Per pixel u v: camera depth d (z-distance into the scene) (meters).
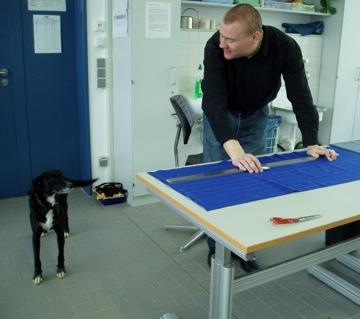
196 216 1.41
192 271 2.50
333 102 4.65
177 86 3.42
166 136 3.48
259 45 2.00
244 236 1.26
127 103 3.35
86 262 2.57
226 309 1.51
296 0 4.32
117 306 2.15
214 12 4.07
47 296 2.22
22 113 3.53
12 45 3.36
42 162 3.71
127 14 3.15
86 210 3.39
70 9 3.50
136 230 3.04
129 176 3.49
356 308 2.18
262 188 1.67
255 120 2.44
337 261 2.63
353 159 2.12
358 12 4.47
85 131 3.64
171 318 1.95
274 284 2.38
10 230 3.00
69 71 3.63
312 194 1.62
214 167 1.93
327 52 4.64
